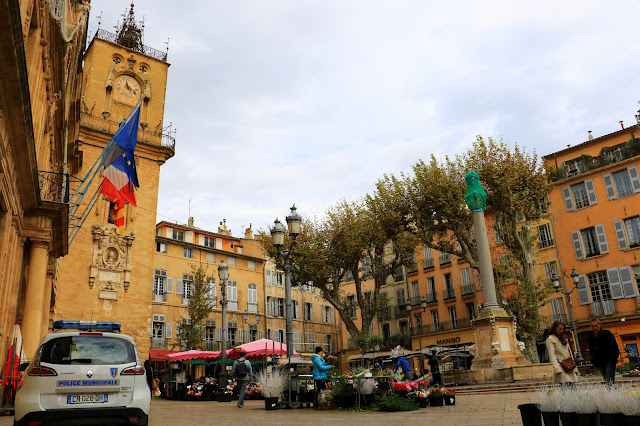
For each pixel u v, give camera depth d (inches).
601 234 1526.8
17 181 523.5
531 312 1164.5
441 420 374.9
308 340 2218.3
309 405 573.0
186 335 1576.0
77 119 1042.1
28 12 467.8
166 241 1813.5
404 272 2100.1
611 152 1566.2
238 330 1941.4
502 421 347.6
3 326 518.6
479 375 809.5
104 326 374.6
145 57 1523.1
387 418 410.0
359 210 1408.7
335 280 1434.5
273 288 2139.5
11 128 419.8
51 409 300.2
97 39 1440.7
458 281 1898.4
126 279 1314.0
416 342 1958.7
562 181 1627.7
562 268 1588.3
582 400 217.2
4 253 498.0
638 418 195.6
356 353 1968.5
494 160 1191.6
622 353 1402.6
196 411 586.9
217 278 1937.7
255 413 524.4
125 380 320.8
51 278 837.8
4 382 483.8
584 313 1512.1
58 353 315.0
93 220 1291.8
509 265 1192.8
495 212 1251.8
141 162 1429.6
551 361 339.6
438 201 1218.0
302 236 1392.7
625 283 1455.5
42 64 590.9
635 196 1481.3
